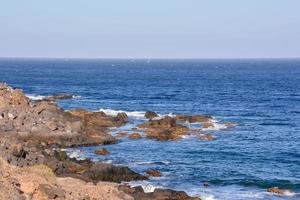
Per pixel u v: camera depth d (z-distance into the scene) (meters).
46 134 72.81
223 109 122.81
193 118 101.56
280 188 54.22
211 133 88.62
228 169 62.34
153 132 84.94
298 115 114.12
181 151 72.69
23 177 32.44
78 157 66.38
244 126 97.25
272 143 80.56
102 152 69.19
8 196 29.06
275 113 117.00
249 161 67.38
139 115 107.56
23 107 81.81
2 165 34.78
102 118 96.75
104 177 52.41
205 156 69.81
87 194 33.81
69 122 78.38
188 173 59.62
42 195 30.95
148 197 45.53
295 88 189.12
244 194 51.75
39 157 51.91
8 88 88.12
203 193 51.41
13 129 72.19
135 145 76.25
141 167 61.84
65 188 34.00
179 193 46.97
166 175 58.16
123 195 36.50
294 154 72.31
